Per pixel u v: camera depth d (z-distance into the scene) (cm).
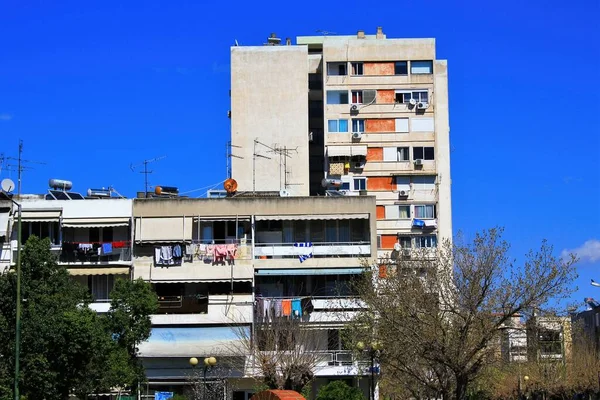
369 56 8812
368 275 5819
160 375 6381
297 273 6744
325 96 8769
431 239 8550
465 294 5012
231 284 6719
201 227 6869
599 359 9050
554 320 5078
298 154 8719
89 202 6788
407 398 6631
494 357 5409
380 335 5328
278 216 6844
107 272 6694
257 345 6353
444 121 8950
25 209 6725
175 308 6662
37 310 4869
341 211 6856
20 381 4675
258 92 8800
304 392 6203
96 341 4972
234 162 8706
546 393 8762
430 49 8819
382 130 8725
